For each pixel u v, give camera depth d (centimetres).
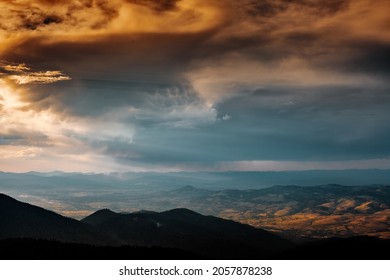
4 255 14412
